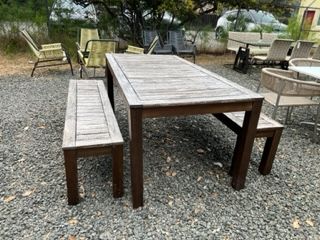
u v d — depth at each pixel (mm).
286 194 2080
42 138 2689
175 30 7133
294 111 3932
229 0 6949
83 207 1825
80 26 6863
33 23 6332
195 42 7762
